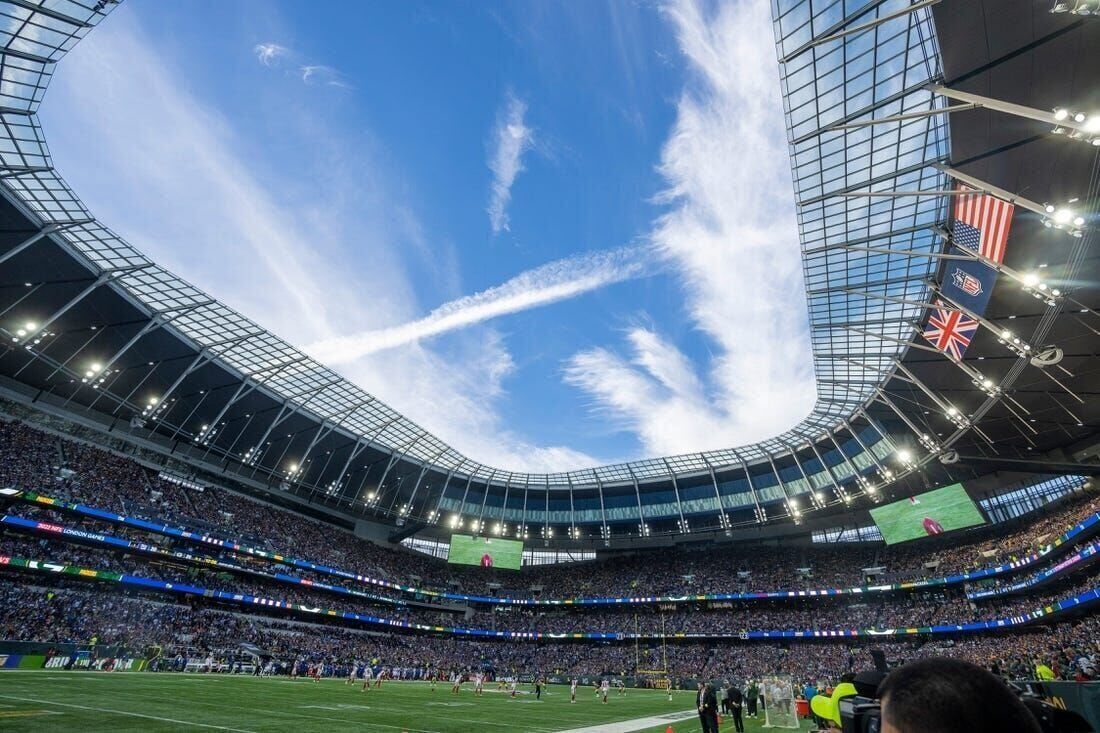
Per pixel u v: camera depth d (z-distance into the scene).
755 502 80.00
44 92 35.72
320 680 44.28
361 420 70.31
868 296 40.22
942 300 39.81
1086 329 35.47
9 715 14.35
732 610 75.31
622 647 76.19
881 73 28.88
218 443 64.44
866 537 75.94
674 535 87.12
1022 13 22.12
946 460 48.50
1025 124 25.73
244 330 53.62
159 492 57.47
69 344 49.69
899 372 50.00
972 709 1.37
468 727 19.55
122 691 22.59
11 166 37.88
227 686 29.95
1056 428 49.66
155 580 49.91
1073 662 32.75
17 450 47.28
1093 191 26.84
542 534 92.62
